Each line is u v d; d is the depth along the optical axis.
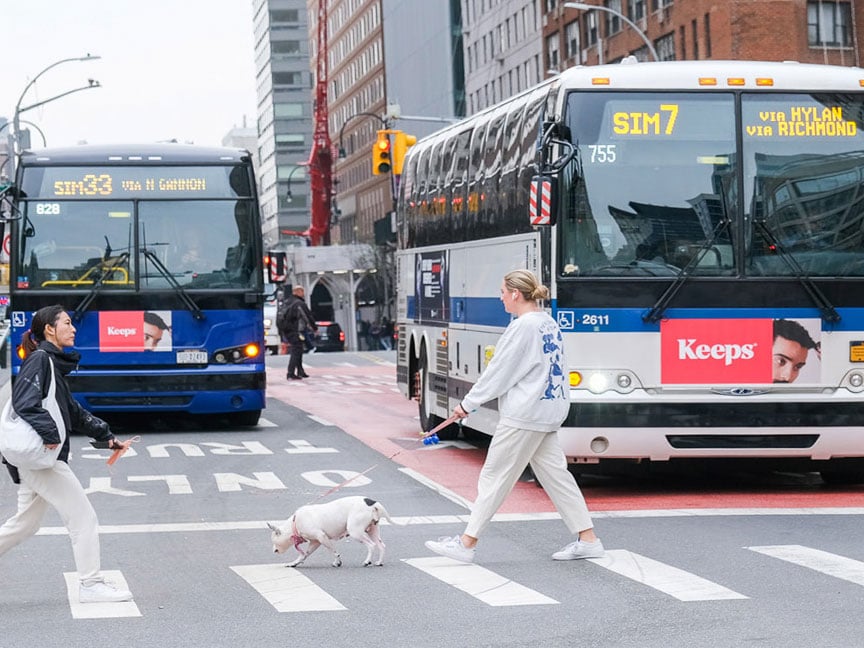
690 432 13.52
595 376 13.52
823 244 13.71
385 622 8.34
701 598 8.82
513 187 14.98
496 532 11.91
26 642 8.01
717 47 58.12
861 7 57.91
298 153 192.12
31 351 9.09
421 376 20.16
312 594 9.28
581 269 13.51
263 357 20.94
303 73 192.88
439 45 100.38
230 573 10.20
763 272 13.63
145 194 20.78
